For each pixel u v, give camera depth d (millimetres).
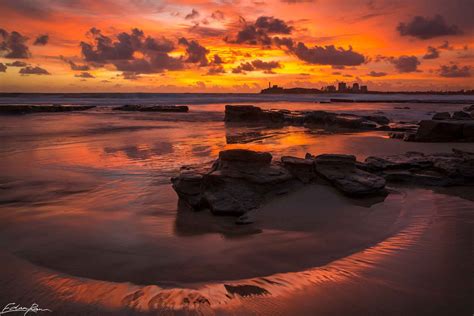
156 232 6539
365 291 4254
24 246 5859
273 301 4066
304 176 8789
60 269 5059
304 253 5543
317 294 4211
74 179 10359
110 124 27859
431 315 3717
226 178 8156
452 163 10133
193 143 17312
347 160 9016
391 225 6684
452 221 6828
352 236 6191
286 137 19781
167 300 4141
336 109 51031
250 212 7406
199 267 5098
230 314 3797
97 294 4332
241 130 24094
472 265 4922
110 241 6090
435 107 60219
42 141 17906
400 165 10438
